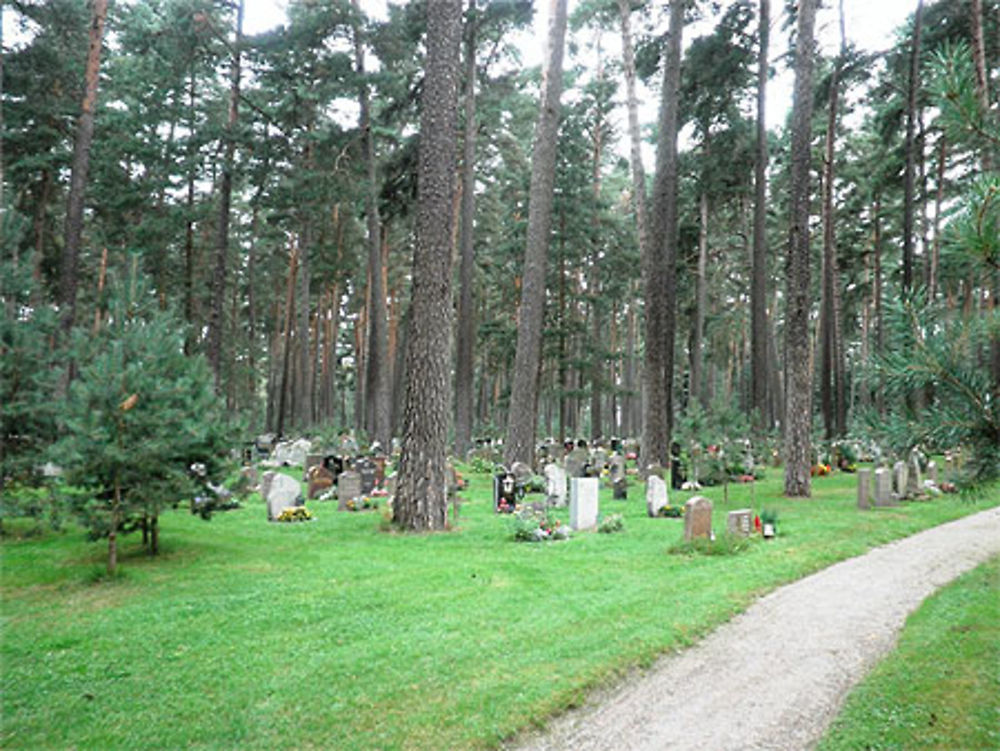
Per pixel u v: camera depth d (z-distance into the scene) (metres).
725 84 30.33
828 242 31.75
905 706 5.78
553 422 70.00
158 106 28.33
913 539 13.66
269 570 10.68
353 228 43.62
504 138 37.84
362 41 29.16
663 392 25.12
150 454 9.92
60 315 12.77
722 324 47.06
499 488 18.02
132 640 7.42
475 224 46.31
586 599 9.09
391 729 5.46
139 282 11.71
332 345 49.25
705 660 7.14
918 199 33.03
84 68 25.64
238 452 12.74
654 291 25.00
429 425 14.85
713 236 44.84
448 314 15.28
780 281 50.47
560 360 33.72
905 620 8.36
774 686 6.44
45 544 12.20
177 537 13.37
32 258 12.02
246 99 28.44
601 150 41.31
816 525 14.97
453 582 9.99
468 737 5.35
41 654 7.01
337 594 9.28
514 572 10.66
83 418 9.36
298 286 50.72
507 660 6.89
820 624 8.27
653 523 15.88
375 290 31.70
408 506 14.70
